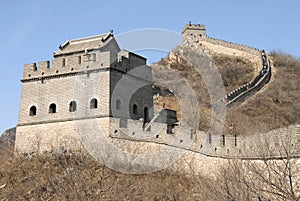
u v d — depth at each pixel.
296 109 83.44
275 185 25.48
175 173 38.84
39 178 38.78
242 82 106.75
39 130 45.62
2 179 39.78
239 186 26.78
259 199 25.28
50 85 46.69
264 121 74.31
